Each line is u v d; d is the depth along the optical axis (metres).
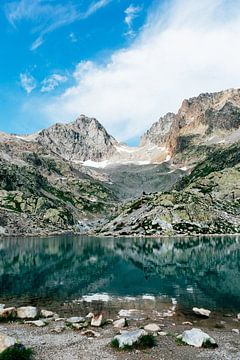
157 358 28.70
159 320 42.84
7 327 38.47
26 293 60.25
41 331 36.81
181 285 66.88
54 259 111.19
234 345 32.56
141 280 73.19
